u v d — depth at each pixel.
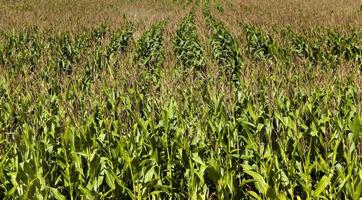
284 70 8.02
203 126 4.52
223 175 3.50
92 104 5.28
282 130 4.68
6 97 6.71
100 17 20.66
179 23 17.84
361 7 24.16
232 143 4.34
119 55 10.70
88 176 3.68
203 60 10.84
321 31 13.88
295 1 31.23
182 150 3.93
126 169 3.76
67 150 4.02
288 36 13.48
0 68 8.66
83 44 13.38
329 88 6.06
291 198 3.54
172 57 10.39
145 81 7.35
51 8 29.20
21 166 3.60
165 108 5.04
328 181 3.24
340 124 4.45
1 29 15.66
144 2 34.34
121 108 5.38
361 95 5.06
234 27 15.05
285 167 4.05
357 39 12.56
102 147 4.02
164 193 3.95
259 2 31.33
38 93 6.22
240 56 11.07
